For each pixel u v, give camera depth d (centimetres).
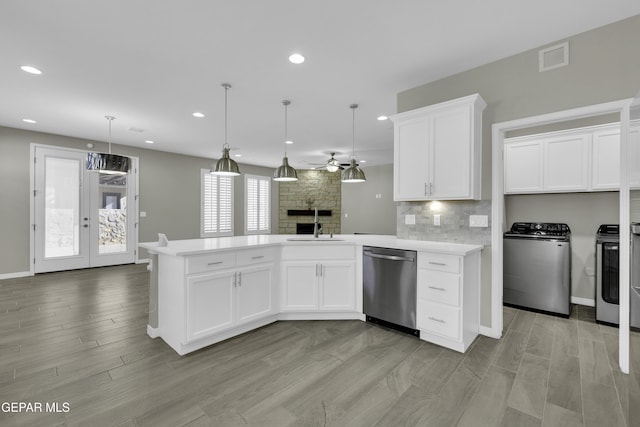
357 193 877
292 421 165
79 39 230
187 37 229
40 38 228
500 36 229
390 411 173
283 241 312
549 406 178
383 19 208
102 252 570
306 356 238
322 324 304
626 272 209
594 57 220
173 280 248
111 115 409
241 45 239
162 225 650
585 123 344
